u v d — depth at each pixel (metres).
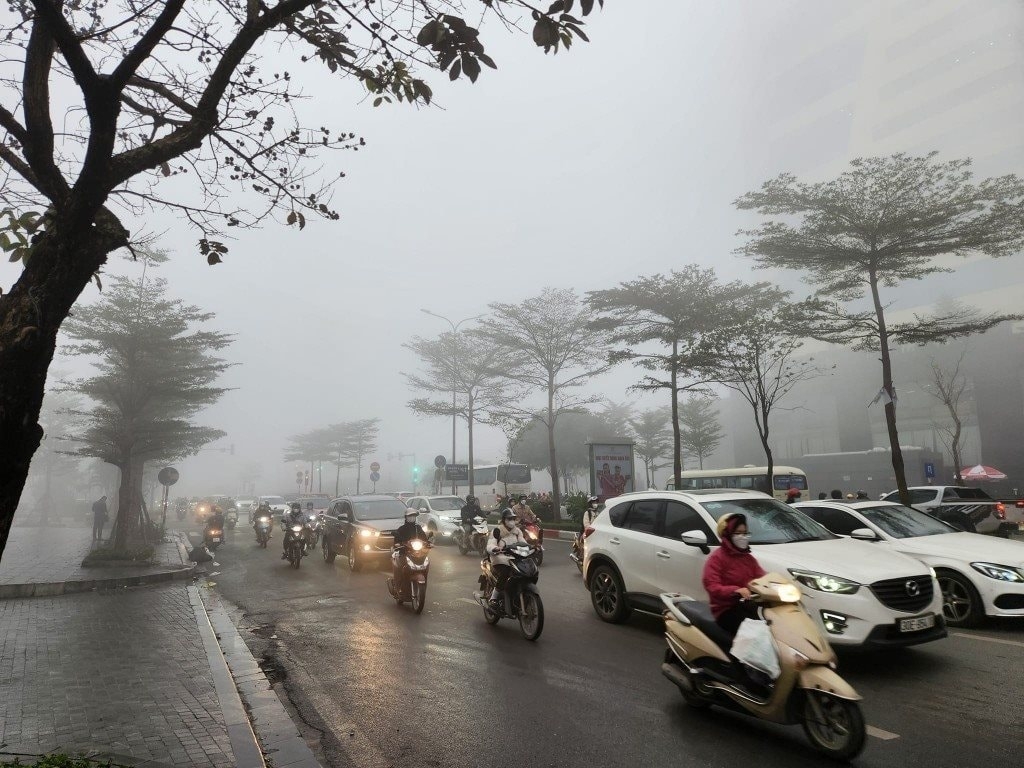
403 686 6.01
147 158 3.62
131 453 19.80
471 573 13.60
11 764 3.71
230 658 7.05
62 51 3.14
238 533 27.83
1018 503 16.48
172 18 3.37
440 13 3.52
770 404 19.77
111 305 20.33
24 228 3.67
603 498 23.44
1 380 2.99
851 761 4.11
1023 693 5.27
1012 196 16.41
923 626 5.82
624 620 8.27
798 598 4.46
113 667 6.39
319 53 4.43
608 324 24.34
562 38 3.56
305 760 4.34
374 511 15.29
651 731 4.73
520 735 4.75
